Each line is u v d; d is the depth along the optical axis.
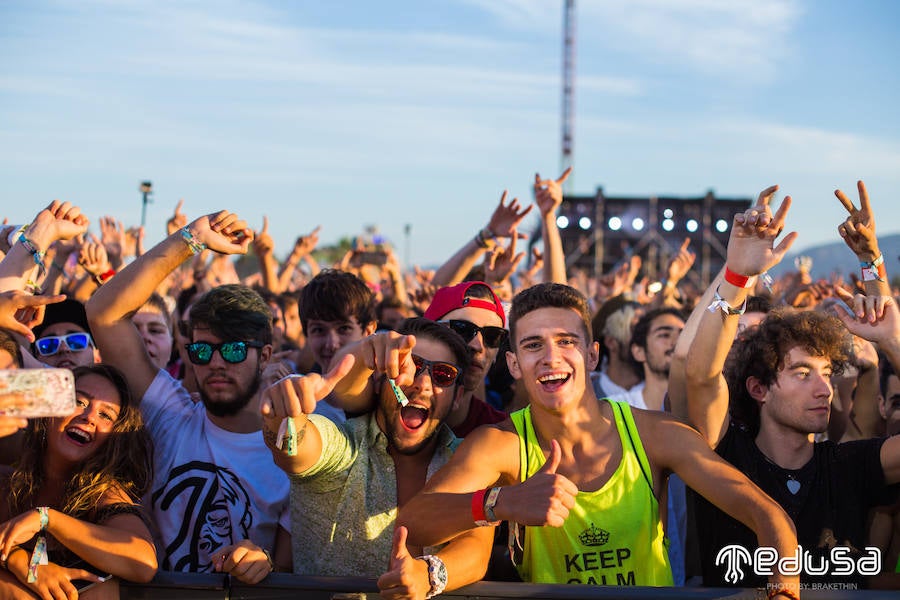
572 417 2.86
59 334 4.43
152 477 3.27
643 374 5.70
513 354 3.06
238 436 3.48
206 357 3.44
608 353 5.95
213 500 3.38
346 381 2.76
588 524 2.80
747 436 3.33
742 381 3.41
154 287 3.39
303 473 2.80
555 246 5.71
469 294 4.15
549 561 2.85
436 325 3.20
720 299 2.89
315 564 2.99
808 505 3.13
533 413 2.95
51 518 2.70
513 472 2.88
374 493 3.03
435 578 2.46
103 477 2.99
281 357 6.18
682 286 10.35
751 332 3.47
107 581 2.75
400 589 2.35
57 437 3.02
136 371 3.54
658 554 2.83
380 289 8.88
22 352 3.74
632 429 2.87
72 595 2.70
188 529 3.36
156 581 2.76
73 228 3.46
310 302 4.55
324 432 2.86
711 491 2.72
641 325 5.43
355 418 3.12
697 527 3.28
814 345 3.17
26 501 3.03
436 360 3.10
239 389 3.46
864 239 3.24
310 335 4.63
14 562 2.71
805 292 7.48
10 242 3.69
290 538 3.36
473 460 2.79
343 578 2.66
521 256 6.04
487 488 2.54
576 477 2.85
